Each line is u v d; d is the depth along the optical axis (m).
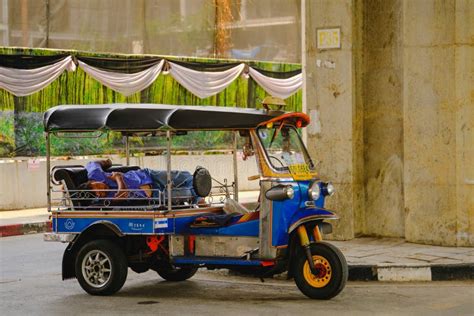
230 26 23.61
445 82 12.16
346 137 12.83
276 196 8.86
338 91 12.84
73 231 9.85
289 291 9.95
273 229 9.02
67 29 20.88
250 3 23.88
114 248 9.66
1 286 10.60
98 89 20.62
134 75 20.89
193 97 22.30
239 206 9.94
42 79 19.48
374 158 13.21
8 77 19.05
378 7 13.14
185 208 9.74
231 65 22.62
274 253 9.04
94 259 9.79
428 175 12.34
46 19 20.48
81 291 10.16
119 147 20.55
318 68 12.94
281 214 9.01
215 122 9.26
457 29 12.05
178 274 10.67
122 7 21.72
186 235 9.54
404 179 12.62
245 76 23.05
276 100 9.51
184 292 10.01
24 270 11.91
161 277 11.00
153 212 9.38
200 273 11.38
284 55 24.50
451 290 9.91
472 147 12.13
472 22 12.08
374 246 12.27
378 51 13.16
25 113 19.48
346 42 12.78
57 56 19.62
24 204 19.55
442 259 11.01
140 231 9.45
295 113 9.41
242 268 9.62
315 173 9.70
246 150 9.41
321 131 12.95
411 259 11.02
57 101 19.97
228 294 9.84
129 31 21.84
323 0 12.85
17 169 19.42
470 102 12.12
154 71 21.19
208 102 22.59
